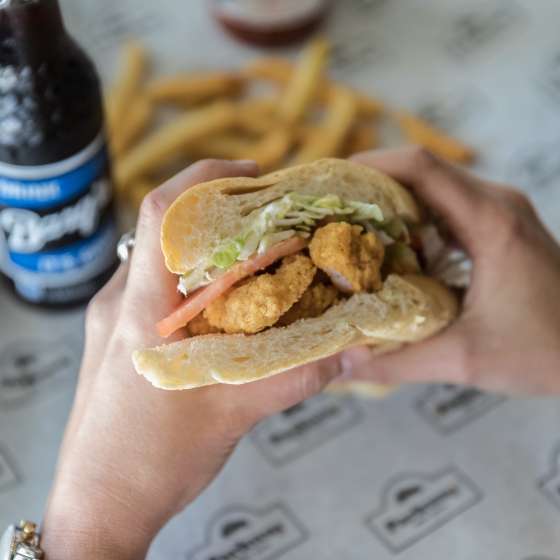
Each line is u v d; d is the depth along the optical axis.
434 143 0.72
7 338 0.67
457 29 0.78
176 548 0.60
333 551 0.60
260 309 0.51
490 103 0.75
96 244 0.66
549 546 0.60
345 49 0.77
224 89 0.74
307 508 0.62
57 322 0.68
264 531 0.61
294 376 0.54
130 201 0.70
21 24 0.57
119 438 0.53
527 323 0.57
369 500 0.62
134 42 0.77
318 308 0.52
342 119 0.71
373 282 0.53
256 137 0.72
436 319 0.55
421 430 0.64
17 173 0.61
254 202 0.52
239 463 0.63
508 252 0.58
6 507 0.62
